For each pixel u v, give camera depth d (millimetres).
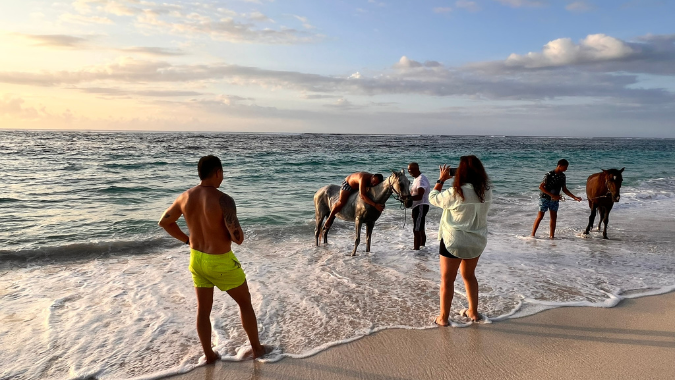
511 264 6969
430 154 43062
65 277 6180
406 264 7047
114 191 15242
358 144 72062
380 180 7332
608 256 7512
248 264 6977
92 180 18266
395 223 10844
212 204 3469
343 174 22453
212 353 3826
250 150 44875
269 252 7836
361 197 7305
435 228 10219
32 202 12836
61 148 42750
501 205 13898
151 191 15344
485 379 3521
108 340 4238
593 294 5543
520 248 8094
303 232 9641
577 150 61250
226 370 3695
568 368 3688
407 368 3703
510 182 20312
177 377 3584
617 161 37969
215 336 4324
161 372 3650
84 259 7188
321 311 4988
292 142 75625
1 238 8562
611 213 12305
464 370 3666
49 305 5105
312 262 7145
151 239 8391
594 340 4219
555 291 5652
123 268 6660
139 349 4062
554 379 3518
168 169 23438
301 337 4312
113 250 7742
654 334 4348
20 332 4383
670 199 15102
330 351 4023
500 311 4961
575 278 6227
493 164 32438
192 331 4473
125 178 19125
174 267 6723
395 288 5828
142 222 10211
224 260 3557
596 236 9227
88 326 4547
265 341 4227
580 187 18656
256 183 18594
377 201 7254
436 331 4445
